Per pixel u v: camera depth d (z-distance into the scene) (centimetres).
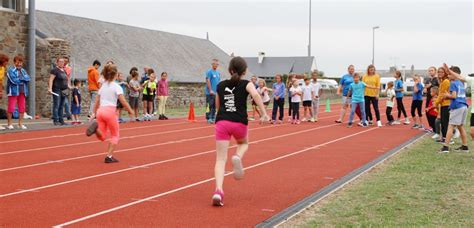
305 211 702
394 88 2164
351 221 650
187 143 1462
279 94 2214
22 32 2352
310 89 2320
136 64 4766
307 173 1008
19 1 2364
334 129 1948
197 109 3338
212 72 2141
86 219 656
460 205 737
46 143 1403
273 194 820
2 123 1944
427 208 719
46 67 2416
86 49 4356
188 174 981
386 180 917
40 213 682
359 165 1109
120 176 952
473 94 1201
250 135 1712
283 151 1321
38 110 2402
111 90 1091
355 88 2036
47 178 923
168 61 5294
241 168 742
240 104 753
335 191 829
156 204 742
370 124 2183
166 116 2516
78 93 1964
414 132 1831
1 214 676
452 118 1266
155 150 1309
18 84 1666
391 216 674
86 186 859
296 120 2234
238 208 726
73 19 4609
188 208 722
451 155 1227
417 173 987
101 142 1439
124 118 2336
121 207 721
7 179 910
